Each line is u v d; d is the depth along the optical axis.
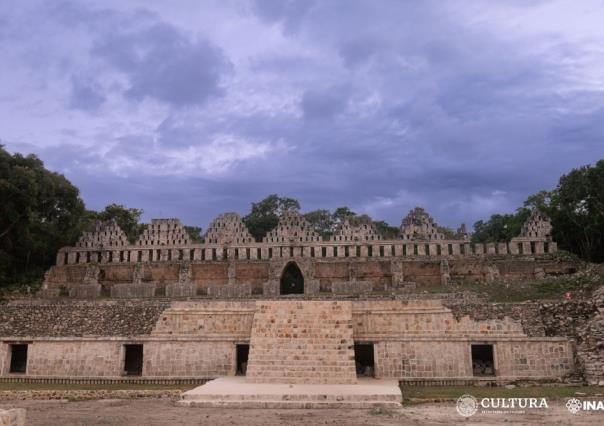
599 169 59.78
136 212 90.62
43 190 60.84
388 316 35.66
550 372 32.97
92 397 28.69
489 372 34.72
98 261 62.19
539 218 60.19
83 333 37.06
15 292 52.78
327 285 59.31
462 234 61.78
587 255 64.38
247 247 61.59
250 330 36.06
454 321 35.03
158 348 35.94
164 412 23.77
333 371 31.41
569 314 34.94
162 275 60.69
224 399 26.03
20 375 36.00
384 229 99.19
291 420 21.53
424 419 21.47
